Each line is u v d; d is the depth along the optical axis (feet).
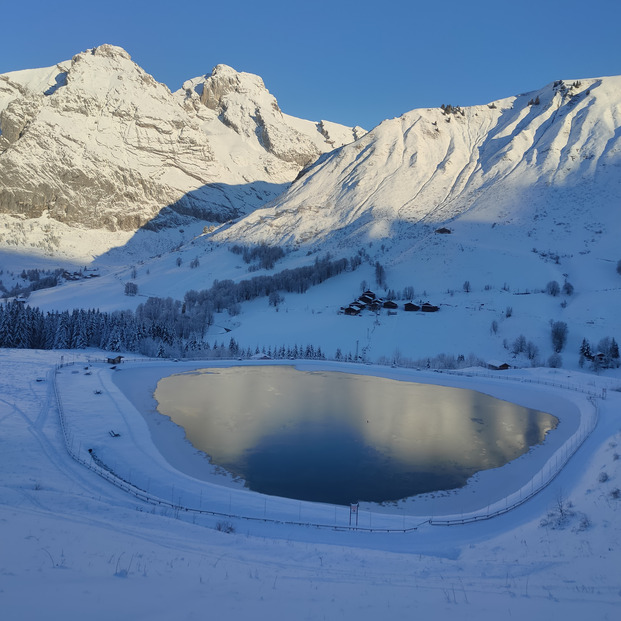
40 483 104.12
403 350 444.96
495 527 102.06
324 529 101.30
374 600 53.88
